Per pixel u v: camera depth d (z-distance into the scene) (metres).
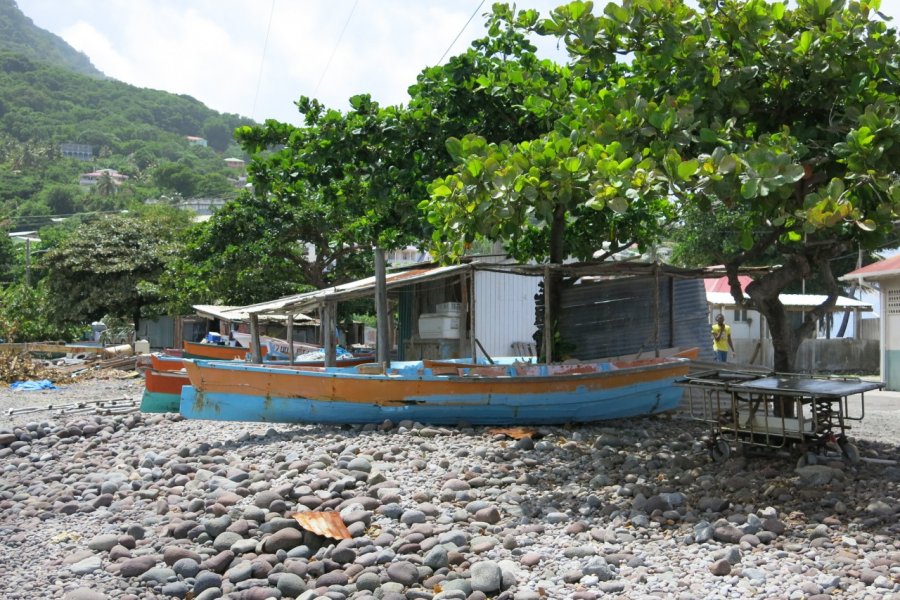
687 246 31.95
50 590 6.29
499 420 11.77
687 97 8.85
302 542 6.96
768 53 8.91
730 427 9.16
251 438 11.56
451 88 12.84
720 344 19.73
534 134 12.98
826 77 8.79
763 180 7.09
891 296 21.78
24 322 38.56
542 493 8.38
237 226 28.48
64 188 125.94
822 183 8.82
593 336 15.17
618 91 9.65
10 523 8.14
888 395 19.92
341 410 11.77
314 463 9.32
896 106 7.73
